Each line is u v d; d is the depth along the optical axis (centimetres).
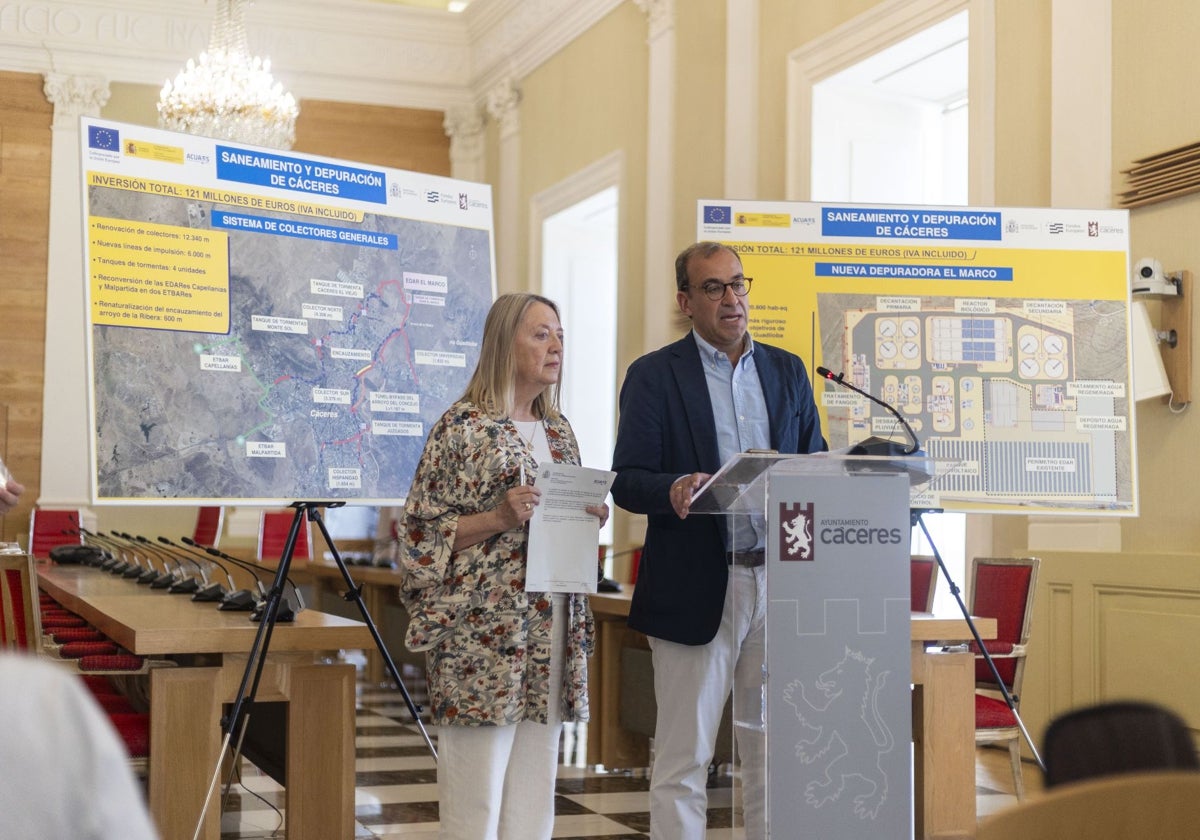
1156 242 470
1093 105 495
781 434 300
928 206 406
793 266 402
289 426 355
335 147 1075
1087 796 100
